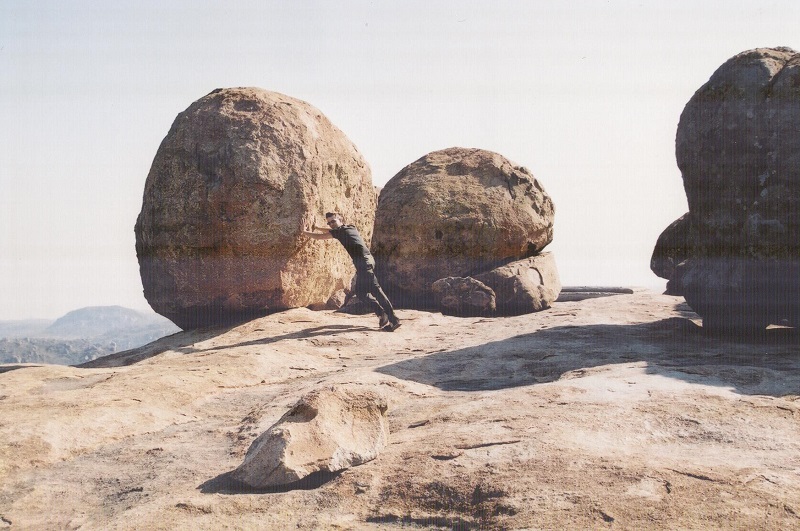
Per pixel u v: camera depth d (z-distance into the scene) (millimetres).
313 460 4234
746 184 7680
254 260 10539
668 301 12414
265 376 7504
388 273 12680
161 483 4457
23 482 4672
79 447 5289
